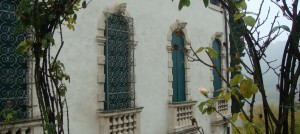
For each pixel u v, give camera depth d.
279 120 1.82
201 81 12.54
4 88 6.01
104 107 8.26
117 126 8.41
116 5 8.53
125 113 8.53
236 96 2.15
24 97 6.28
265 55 1.87
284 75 1.81
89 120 7.73
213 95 13.33
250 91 1.89
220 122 13.49
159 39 10.30
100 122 7.98
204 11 13.12
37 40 2.79
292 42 1.74
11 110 4.87
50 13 2.79
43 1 2.80
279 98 1.83
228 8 1.98
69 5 2.84
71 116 7.27
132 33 9.09
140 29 9.50
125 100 8.84
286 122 1.83
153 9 10.11
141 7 9.59
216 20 14.07
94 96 7.90
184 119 11.25
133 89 9.03
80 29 7.57
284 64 1.81
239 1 1.95
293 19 1.72
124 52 8.91
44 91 3.03
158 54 10.23
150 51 9.87
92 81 7.86
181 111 11.13
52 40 2.69
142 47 9.54
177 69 11.29
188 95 11.58
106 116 7.95
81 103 7.54
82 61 7.61
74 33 7.42
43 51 2.96
